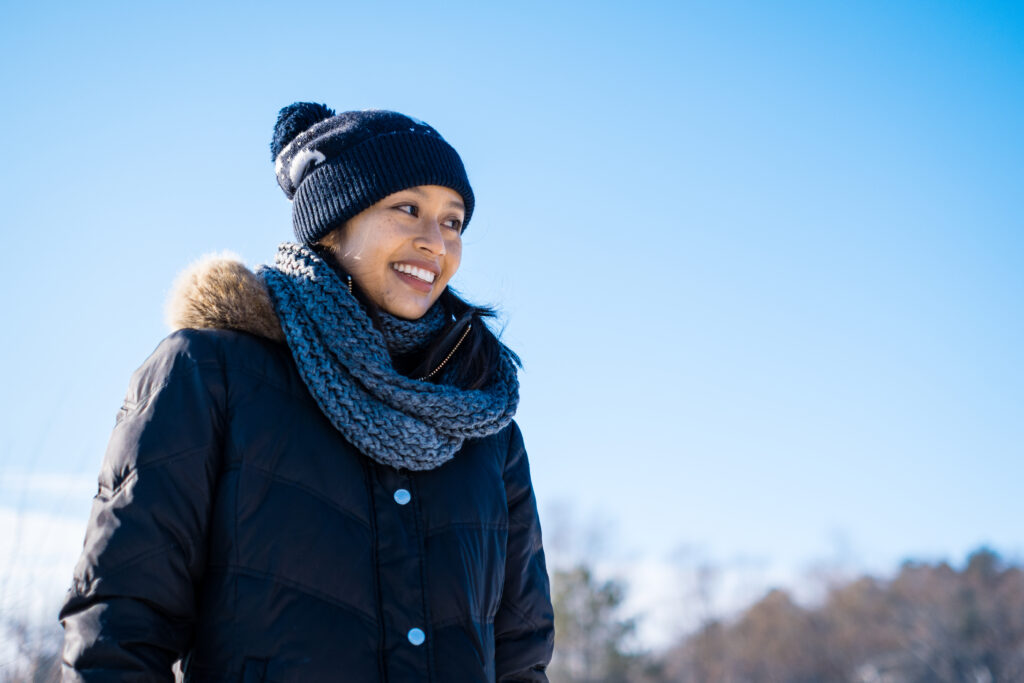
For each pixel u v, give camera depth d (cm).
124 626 155
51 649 335
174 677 163
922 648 5156
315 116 227
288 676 162
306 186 212
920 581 5738
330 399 182
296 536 171
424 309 212
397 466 186
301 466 177
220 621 164
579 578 3791
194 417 172
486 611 196
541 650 220
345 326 189
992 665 5012
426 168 211
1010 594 5312
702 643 5462
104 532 161
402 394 188
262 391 180
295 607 167
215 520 169
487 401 203
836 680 5209
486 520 201
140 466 165
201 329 184
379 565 179
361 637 171
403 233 208
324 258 210
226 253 196
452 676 178
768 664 5338
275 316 189
